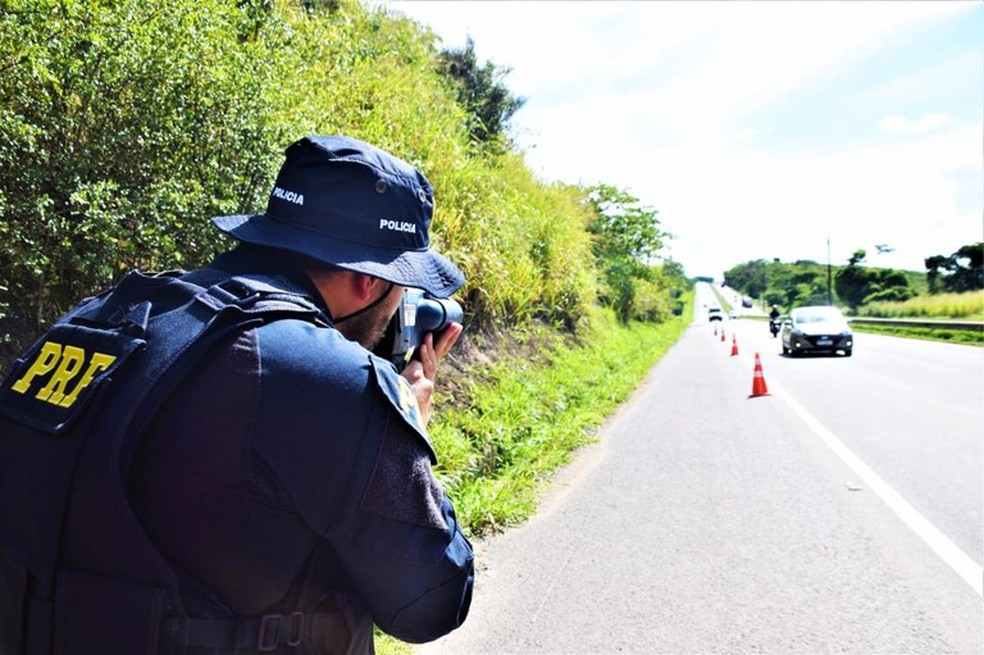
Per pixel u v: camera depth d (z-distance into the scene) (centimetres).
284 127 445
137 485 90
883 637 321
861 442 738
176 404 92
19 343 368
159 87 373
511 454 639
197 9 407
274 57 486
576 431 772
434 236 830
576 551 430
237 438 91
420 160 893
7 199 320
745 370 1584
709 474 614
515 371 903
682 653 310
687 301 8806
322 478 93
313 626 98
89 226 322
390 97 995
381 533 97
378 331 126
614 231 2698
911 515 489
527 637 324
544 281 1327
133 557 89
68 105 353
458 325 151
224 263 118
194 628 89
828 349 1980
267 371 94
